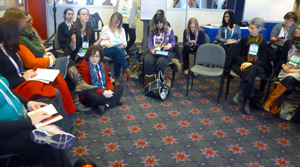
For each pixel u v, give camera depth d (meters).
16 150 1.61
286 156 2.35
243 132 2.73
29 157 1.83
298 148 2.48
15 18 2.51
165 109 3.19
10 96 1.76
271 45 4.02
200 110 3.20
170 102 3.39
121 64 3.84
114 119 2.89
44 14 6.02
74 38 3.61
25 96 2.17
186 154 2.32
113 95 3.14
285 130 2.81
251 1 6.59
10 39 2.10
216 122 2.92
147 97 3.52
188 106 3.29
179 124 2.84
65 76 2.77
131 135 2.59
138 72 3.98
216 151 2.38
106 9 6.23
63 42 3.99
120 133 2.61
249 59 3.29
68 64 2.89
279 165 2.22
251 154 2.36
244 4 6.59
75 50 3.74
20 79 2.21
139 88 3.81
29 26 2.83
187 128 2.77
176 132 2.68
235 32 4.61
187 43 4.26
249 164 2.22
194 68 3.55
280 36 4.13
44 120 1.68
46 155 1.67
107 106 3.04
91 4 6.17
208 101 3.46
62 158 1.70
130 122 2.84
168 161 2.21
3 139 1.59
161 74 3.48
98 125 2.75
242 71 3.19
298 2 6.57
